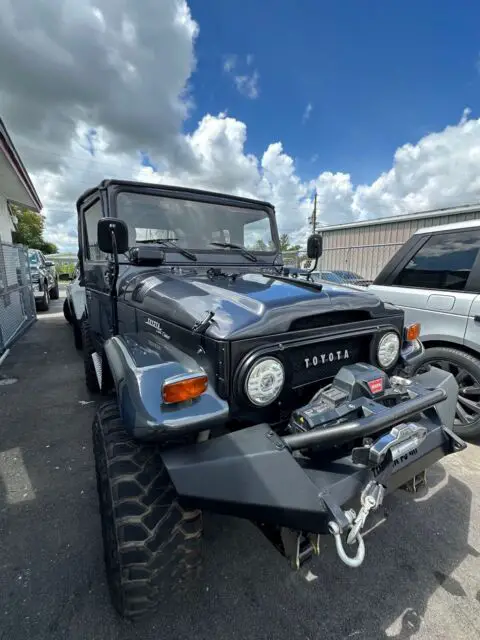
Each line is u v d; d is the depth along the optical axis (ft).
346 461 4.41
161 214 8.00
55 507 6.67
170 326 5.31
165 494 4.21
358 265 45.57
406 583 5.11
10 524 6.20
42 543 5.76
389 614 4.65
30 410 11.21
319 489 3.83
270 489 3.71
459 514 6.55
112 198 7.52
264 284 6.11
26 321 25.84
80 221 11.16
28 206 37.06
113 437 4.71
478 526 6.25
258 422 4.90
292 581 5.12
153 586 4.09
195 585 4.92
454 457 8.48
